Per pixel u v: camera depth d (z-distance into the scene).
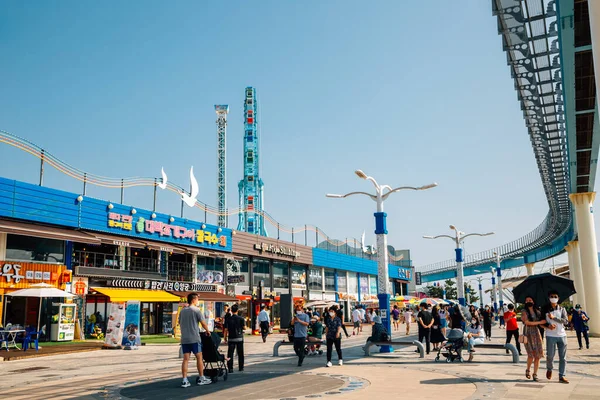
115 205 35.34
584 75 18.25
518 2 15.52
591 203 33.75
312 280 61.09
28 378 15.05
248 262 50.03
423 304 20.12
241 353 15.26
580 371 14.52
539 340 12.74
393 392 11.18
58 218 31.23
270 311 51.78
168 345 29.47
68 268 32.16
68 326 30.28
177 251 38.56
